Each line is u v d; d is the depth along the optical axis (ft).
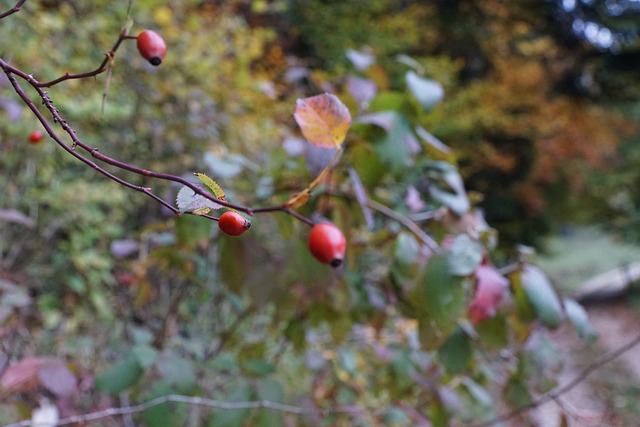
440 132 9.10
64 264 2.94
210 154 1.82
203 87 3.83
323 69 8.49
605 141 11.62
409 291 1.65
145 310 2.55
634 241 13.16
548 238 13.10
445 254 1.55
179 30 3.95
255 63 5.59
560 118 10.77
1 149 2.56
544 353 1.76
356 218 1.77
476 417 2.41
